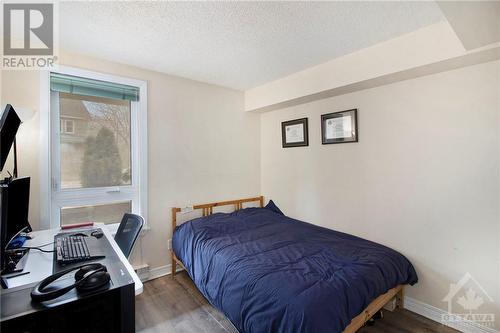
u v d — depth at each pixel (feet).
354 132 8.32
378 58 6.82
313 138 9.78
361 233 8.29
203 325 6.51
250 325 4.94
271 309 4.72
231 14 5.48
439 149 6.55
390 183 7.53
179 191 9.50
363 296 5.12
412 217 7.08
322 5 5.16
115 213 8.38
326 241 7.61
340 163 8.87
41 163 6.81
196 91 9.92
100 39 6.56
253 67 8.60
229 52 7.39
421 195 6.89
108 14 5.46
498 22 4.29
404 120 7.18
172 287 8.34
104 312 3.53
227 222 9.03
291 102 9.86
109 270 4.14
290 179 10.77
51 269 4.20
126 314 3.64
